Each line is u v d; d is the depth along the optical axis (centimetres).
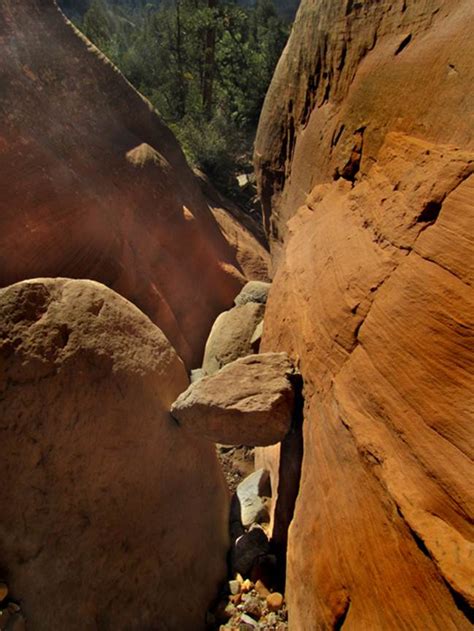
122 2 3941
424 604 181
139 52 1847
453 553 170
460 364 203
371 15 459
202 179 1340
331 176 515
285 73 716
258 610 337
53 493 276
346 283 318
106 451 308
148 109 994
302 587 283
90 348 310
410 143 330
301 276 426
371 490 225
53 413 282
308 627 265
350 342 290
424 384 215
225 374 371
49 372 284
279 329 446
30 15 728
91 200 680
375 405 242
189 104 1698
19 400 270
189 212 905
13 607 242
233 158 1566
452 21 338
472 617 159
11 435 264
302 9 654
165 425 364
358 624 215
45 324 290
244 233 1210
